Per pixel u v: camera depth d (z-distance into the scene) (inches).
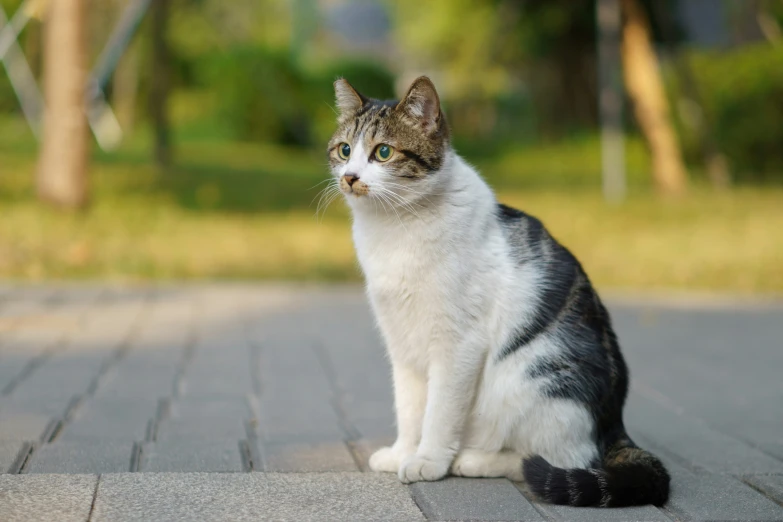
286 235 482.3
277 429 179.9
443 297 144.7
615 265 422.9
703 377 235.3
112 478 139.8
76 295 328.5
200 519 124.3
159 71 679.7
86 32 485.1
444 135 150.5
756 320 315.6
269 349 257.0
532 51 1100.5
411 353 151.4
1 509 124.6
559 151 1007.6
